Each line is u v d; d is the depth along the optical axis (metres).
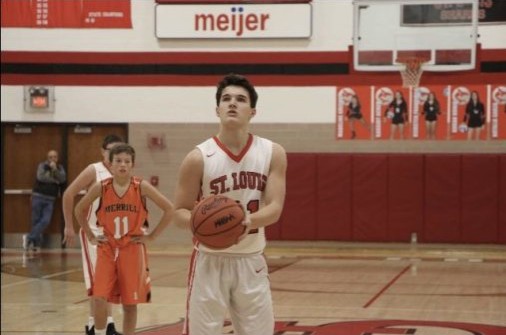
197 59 23.14
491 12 21.56
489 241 21.78
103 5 23.36
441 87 21.98
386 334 10.28
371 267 18.88
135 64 23.36
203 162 5.98
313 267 18.84
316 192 22.58
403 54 22.14
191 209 6.04
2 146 23.77
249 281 5.95
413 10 22.00
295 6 22.62
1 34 23.64
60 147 23.70
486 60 21.70
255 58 22.89
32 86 23.66
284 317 11.77
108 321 9.58
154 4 23.22
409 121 22.22
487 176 21.69
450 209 21.95
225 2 22.95
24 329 10.84
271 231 22.78
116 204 8.88
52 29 23.55
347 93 22.52
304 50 22.69
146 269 9.05
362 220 22.39
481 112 21.78
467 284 15.77
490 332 10.41
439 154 22.00
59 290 15.00
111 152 8.89
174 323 11.24
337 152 22.61
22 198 23.86
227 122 5.93
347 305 13.05
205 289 5.89
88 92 23.55
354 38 22.39
